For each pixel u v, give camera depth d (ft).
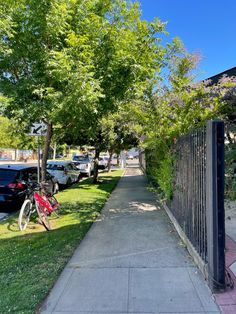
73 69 21.80
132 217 27.43
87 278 14.44
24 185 33.40
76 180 60.64
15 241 21.11
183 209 19.76
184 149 19.48
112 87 25.95
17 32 23.11
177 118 25.79
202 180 14.79
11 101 22.50
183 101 25.80
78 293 12.95
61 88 23.21
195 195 16.25
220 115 22.70
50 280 14.20
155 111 30.40
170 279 14.08
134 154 211.61
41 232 23.44
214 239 12.85
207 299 12.21
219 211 12.79
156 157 32.63
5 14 21.61
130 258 16.93
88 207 32.63
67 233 22.39
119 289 13.21
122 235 21.58
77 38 22.43
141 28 26.53
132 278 14.30
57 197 39.88
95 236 21.59
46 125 28.73
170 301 12.10
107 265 16.01
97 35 24.73
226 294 12.55
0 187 32.99
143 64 26.81
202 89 24.50
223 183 12.84
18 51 23.73
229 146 14.53
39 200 24.64
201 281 13.82
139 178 68.13
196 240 16.02
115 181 61.98
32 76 23.75
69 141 52.06
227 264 15.62
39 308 11.78
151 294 12.71
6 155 158.71
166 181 26.73
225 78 25.52
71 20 24.21
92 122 28.19
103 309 11.62
